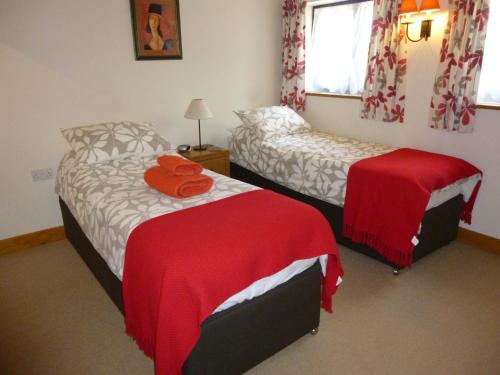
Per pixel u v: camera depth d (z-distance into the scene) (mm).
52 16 2666
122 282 1689
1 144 2670
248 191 2094
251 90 3979
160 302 1375
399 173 2424
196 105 3250
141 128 2840
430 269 2582
